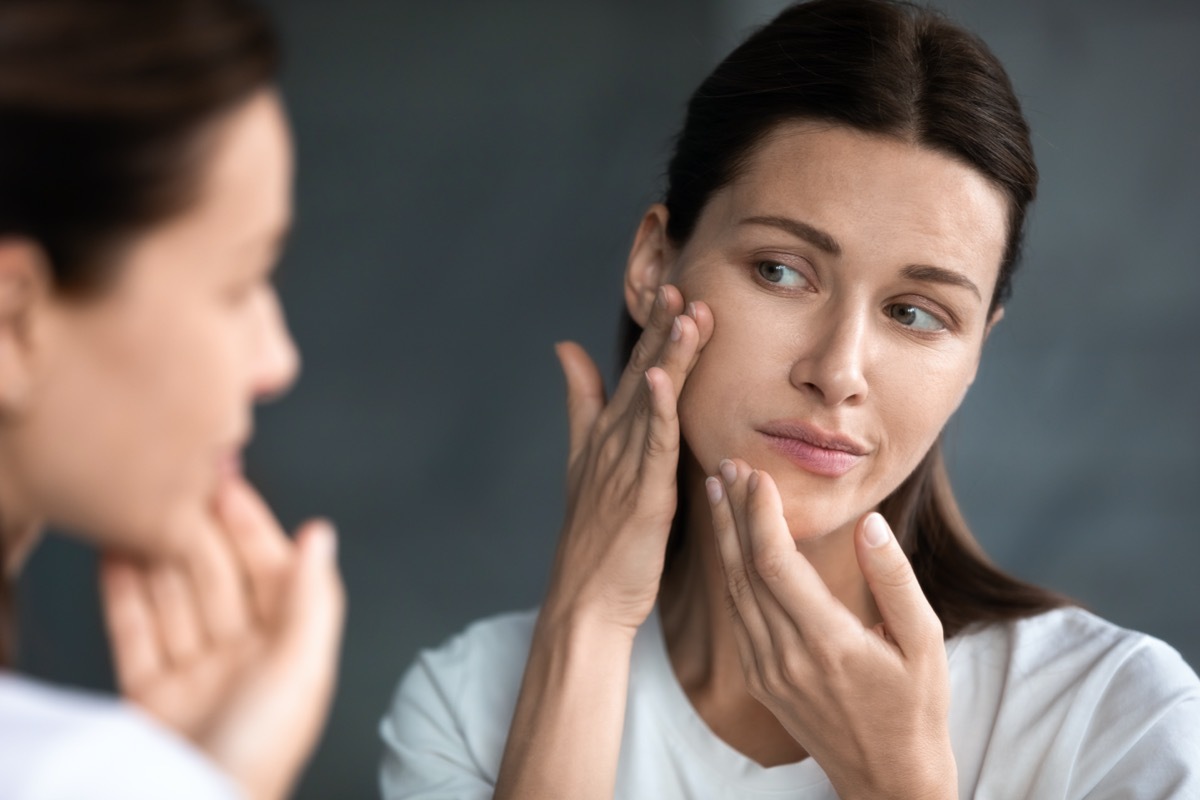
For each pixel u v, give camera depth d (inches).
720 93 61.9
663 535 62.2
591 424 68.1
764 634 58.1
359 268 225.0
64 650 168.9
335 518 213.0
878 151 56.4
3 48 30.4
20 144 30.6
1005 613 66.4
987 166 56.9
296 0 226.4
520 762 62.0
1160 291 197.8
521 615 75.2
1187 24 194.9
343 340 223.3
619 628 63.1
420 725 72.1
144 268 32.3
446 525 214.5
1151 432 197.3
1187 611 193.3
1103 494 196.7
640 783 65.6
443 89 227.1
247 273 34.5
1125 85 196.1
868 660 55.2
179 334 33.1
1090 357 197.8
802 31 59.3
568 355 69.6
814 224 56.9
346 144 227.1
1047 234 198.2
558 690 62.2
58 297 32.0
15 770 27.3
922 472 66.9
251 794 34.4
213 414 34.3
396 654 193.5
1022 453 197.2
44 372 32.7
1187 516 195.3
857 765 56.9
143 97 30.9
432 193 227.0
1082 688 61.6
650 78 223.9
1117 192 197.3
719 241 60.1
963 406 196.7
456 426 219.9
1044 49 196.1
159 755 29.0
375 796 169.3
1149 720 59.4
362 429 219.5
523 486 217.6
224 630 38.5
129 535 35.4
